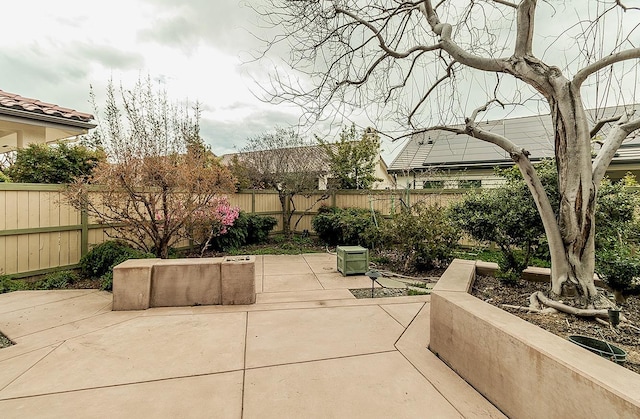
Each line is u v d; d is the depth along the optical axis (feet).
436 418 6.18
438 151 39.93
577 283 8.75
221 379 7.62
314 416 6.28
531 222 11.23
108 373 7.86
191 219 19.70
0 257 15.06
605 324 7.98
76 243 17.97
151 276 12.92
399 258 23.61
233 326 10.94
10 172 18.07
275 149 35.19
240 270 13.43
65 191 16.26
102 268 16.79
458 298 8.43
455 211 13.44
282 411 6.44
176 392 7.08
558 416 5.00
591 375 4.56
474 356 7.18
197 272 13.29
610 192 11.09
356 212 30.07
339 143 39.91
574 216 8.59
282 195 33.81
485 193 12.85
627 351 6.68
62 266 17.33
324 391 7.13
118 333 10.30
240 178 32.12
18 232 15.60
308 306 13.14
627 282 9.13
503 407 6.23
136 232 18.81
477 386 7.06
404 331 10.53
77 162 19.54
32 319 11.45
